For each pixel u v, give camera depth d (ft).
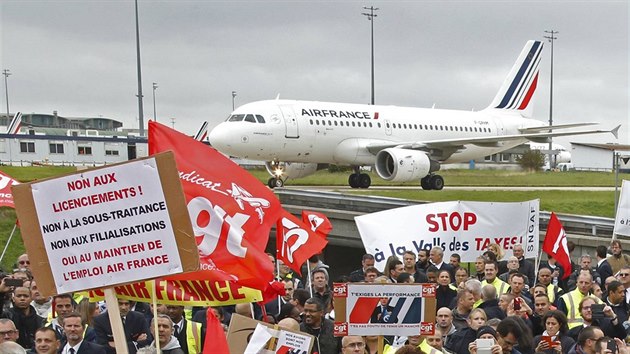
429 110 173.78
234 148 142.92
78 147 233.76
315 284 46.88
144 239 20.74
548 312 35.88
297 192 108.27
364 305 28.19
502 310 41.06
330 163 157.58
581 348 32.48
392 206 105.19
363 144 155.94
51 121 385.50
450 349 36.14
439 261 54.54
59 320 37.27
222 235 29.53
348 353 28.22
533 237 58.85
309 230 42.24
